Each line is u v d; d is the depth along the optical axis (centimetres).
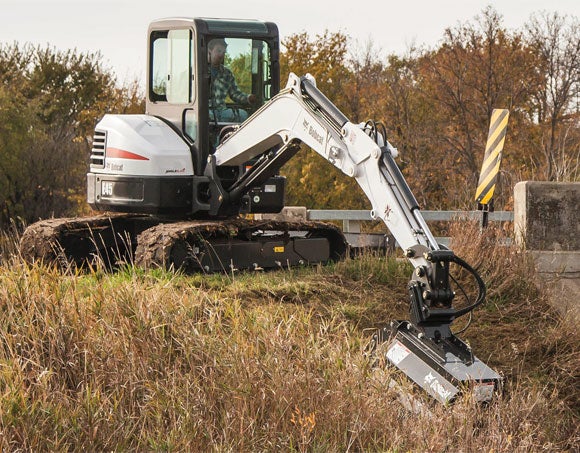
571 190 1470
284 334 1063
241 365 967
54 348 992
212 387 944
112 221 1700
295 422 882
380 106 4575
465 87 4362
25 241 1645
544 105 4300
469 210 1596
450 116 4375
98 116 5209
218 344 1020
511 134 4150
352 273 1446
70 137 5019
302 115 1343
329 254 1648
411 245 1112
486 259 1441
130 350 1002
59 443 865
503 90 4312
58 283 1120
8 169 4594
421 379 1009
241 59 1638
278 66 1658
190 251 1497
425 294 1043
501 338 1285
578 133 4012
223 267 1479
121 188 1614
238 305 1166
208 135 1598
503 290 1402
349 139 1228
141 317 1039
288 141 1382
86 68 6359
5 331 1016
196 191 1595
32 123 4794
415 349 1038
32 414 886
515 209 1500
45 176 4672
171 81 1636
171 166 1590
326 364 1000
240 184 1564
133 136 1606
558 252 1452
